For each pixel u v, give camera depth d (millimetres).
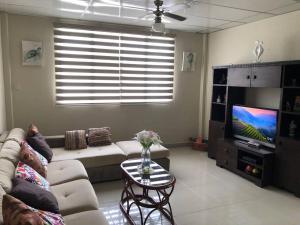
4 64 4027
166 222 2633
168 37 5129
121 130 5004
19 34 4125
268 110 3691
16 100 4234
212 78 5156
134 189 3379
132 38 4848
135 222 2617
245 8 3564
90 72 4617
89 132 4176
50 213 1712
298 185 3211
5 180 1848
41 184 2121
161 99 5285
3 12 3934
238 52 4668
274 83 3471
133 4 3479
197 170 4164
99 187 3449
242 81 4031
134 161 3125
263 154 3486
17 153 2527
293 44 3662
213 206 2979
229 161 4113
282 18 3814
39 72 4320
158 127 5352
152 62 5086
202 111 5648
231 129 4465
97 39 4586
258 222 2652
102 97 4754
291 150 3289
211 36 5363
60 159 3342
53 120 4500
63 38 4371
